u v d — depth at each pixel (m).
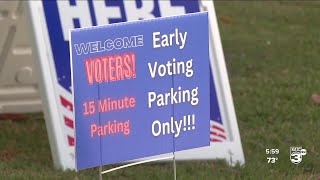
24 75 24.62
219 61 20.77
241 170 19.56
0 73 24.42
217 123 20.52
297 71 31.56
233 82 29.80
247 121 24.77
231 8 47.50
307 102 26.66
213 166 19.92
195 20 15.23
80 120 14.09
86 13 19.97
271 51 35.66
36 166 20.08
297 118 24.91
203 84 15.44
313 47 36.28
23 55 24.22
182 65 15.16
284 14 45.44
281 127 23.69
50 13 19.58
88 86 14.11
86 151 14.24
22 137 23.42
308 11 46.22
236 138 20.56
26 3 19.47
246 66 32.75
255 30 40.94
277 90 28.12
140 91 14.74
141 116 14.80
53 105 19.31
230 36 39.34
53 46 19.50
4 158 21.14
